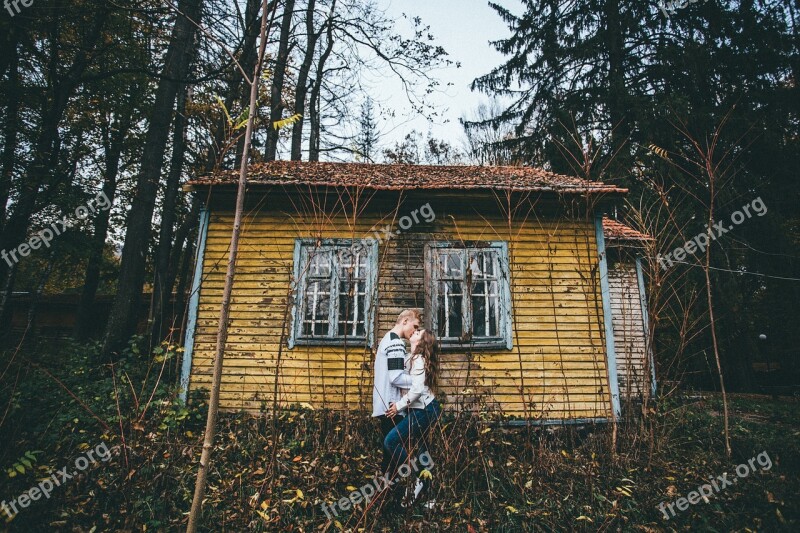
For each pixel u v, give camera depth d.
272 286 7.29
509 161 15.91
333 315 7.23
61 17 8.72
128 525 3.80
